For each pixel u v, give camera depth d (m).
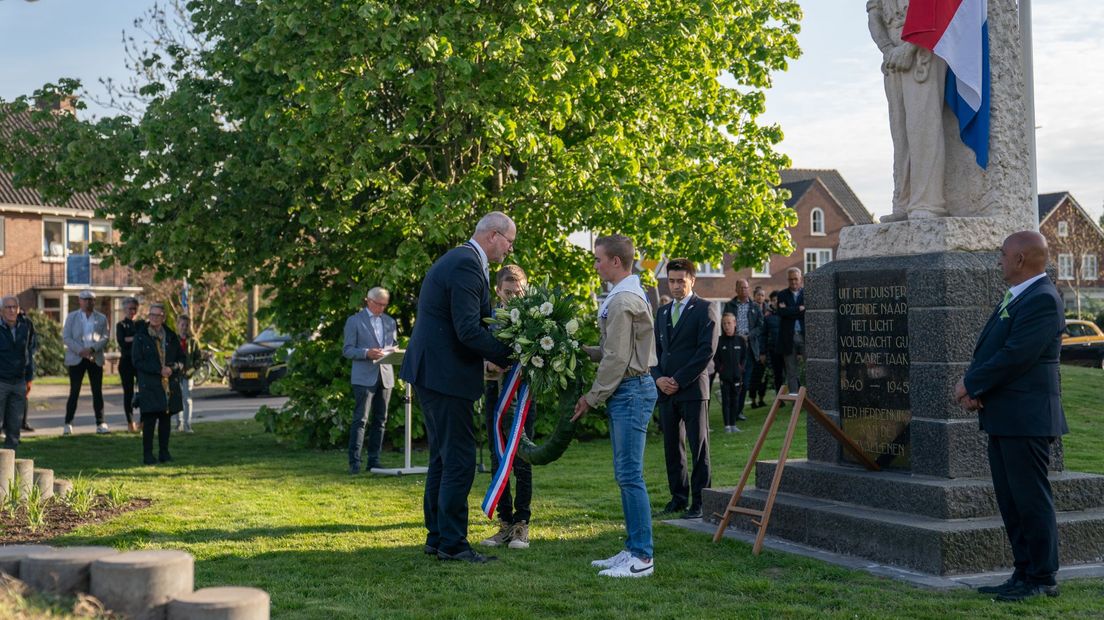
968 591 5.88
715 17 15.09
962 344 7.01
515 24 13.16
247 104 14.27
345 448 14.43
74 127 14.39
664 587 6.08
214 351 31.12
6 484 8.61
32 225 39.97
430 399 6.80
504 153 14.55
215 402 24.95
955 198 7.77
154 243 14.27
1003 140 7.56
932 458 7.06
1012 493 5.82
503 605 5.62
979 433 7.03
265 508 8.98
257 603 3.99
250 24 14.14
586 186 14.39
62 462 12.69
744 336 17.27
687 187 15.95
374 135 13.34
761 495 7.91
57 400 25.70
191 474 11.46
